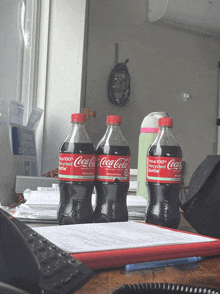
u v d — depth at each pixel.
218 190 0.77
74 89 2.53
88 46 4.48
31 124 1.95
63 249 0.49
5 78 1.98
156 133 1.08
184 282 0.44
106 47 4.61
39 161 2.47
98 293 0.40
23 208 0.90
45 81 2.50
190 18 5.07
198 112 5.64
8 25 2.00
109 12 4.63
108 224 0.72
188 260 0.54
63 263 0.42
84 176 0.77
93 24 4.52
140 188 1.12
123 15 4.74
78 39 2.54
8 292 0.31
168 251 0.53
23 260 0.34
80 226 0.68
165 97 5.25
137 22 4.88
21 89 2.26
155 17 4.85
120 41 4.72
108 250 0.51
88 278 0.41
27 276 0.34
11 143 1.63
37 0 2.45
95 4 4.54
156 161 0.84
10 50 2.04
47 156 2.49
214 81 5.79
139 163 1.12
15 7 2.09
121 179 0.81
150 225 0.74
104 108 4.58
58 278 0.38
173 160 0.83
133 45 4.85
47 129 2.50
